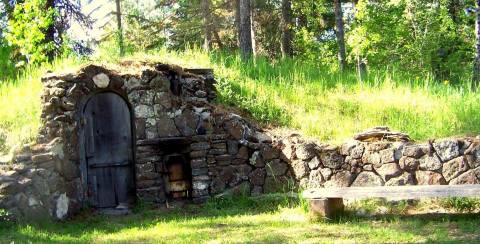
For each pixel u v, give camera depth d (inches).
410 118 459.2
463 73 813.9
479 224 308.2
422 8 817.5
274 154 415.8
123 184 418.3
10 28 564.4
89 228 339.3
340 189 339.3
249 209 388.5
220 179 414.9
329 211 332.5
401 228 306.7
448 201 354.0
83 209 390.9
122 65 444.8
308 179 404.8
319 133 437.7
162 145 412.8
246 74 554.6
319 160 403.2
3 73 566.3
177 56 566.9
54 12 583.8
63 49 596.7
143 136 411.8
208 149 416.2
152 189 407.8
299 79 554.6
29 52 566.9
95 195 408.5
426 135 420.8
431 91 528.1
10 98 466.3
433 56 822.5
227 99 477.1
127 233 319.0
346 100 509.0
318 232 300.7
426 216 338.6
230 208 394.9
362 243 271.3
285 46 896.3
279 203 389.7
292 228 315.6
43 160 346.9
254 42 1004.6
